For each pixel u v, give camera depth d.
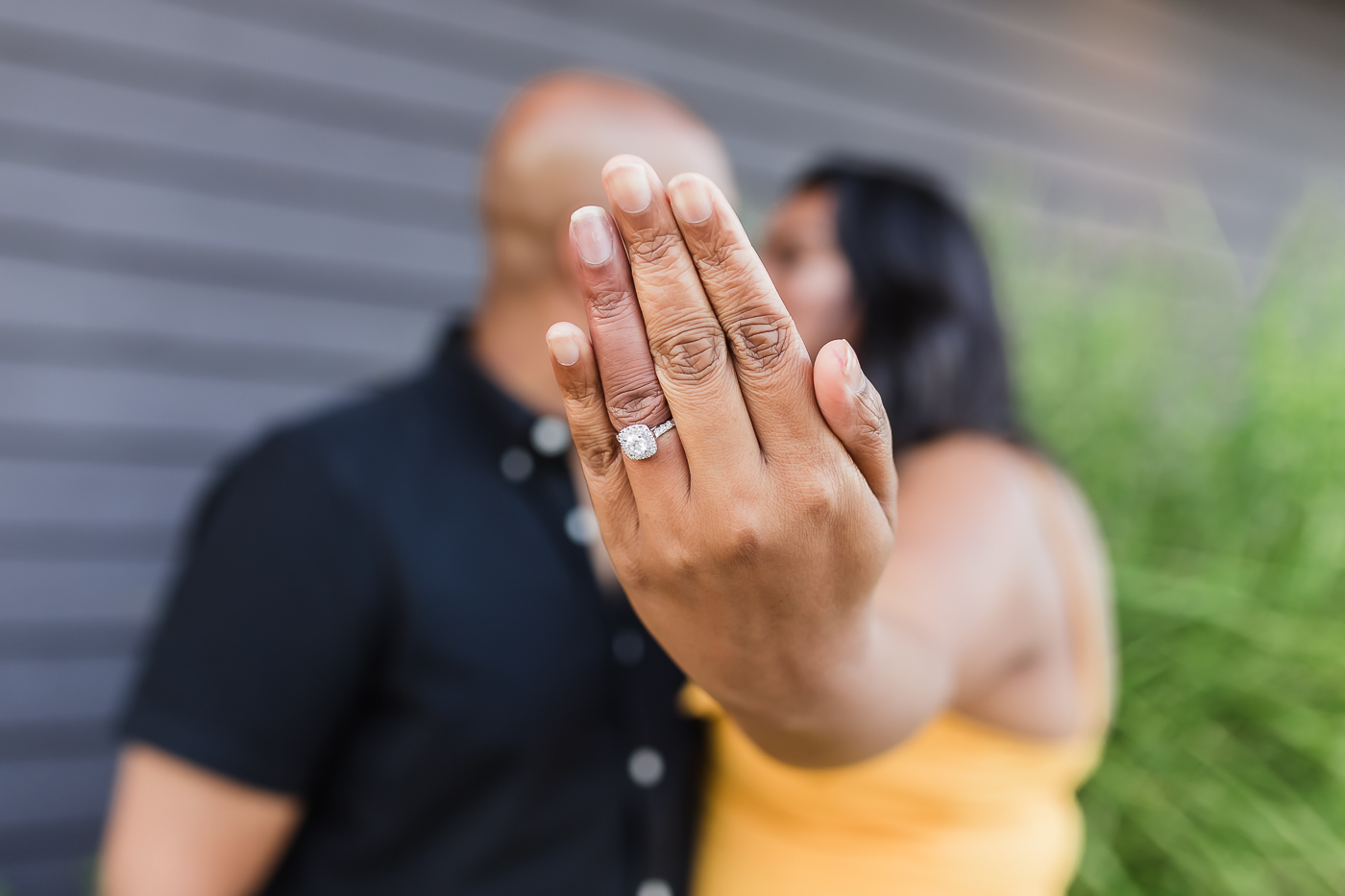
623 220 0.44
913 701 0.54
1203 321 2.00
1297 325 1.68
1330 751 1.28
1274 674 1.34
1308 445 1.49
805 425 0.45
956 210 0.93
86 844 1.61
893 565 0.60
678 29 2.12
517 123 0.81
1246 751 1.33
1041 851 0.77
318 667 0.69
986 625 0.62
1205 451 1.57
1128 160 2.72
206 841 0.67
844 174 0.92
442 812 0.72
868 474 0.47
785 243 0.95
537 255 0.79
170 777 0.67
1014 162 2.54
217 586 0.70
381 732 0.73
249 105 1.73
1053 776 0.78
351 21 1.81
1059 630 0.71
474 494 0.76
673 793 0.77
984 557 0.63
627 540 0.48
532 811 0.72
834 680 0.50
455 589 0.72
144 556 1.66
